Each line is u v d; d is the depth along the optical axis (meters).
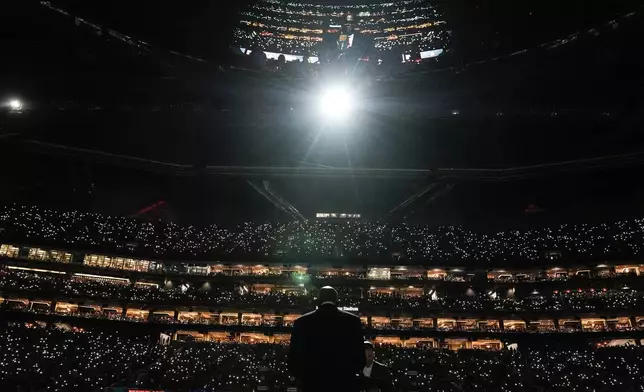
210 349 48.66
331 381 6.07
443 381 41.88
